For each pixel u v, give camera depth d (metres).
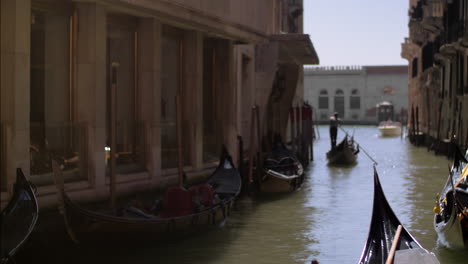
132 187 13.69
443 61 32.06
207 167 17.55
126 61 14.24
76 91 12.51
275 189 17.23
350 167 24.95
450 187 11.69
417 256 7.12
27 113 10.83
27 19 10.80
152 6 12.83
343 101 76.12
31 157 11.36
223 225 12.55
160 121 14.81
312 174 22.42
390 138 48.34
